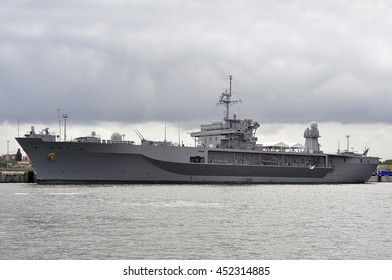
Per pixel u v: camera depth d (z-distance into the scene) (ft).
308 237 249.55
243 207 388.98
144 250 214.90
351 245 230.07
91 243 228.02
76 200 426.92
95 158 620.49
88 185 623.36
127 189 566.77
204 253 210.59
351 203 445.78
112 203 402.11
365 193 597.52
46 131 623.77
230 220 308.19
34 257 200.85
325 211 372.17
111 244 226.38
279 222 303.48
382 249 222.07
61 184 620.08
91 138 632.38
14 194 490.90
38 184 618.85
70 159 614.34
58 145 608.60
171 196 475.72
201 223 292.61
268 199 467.93
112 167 631.97
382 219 326.44
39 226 276.62
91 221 297.12
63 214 330.34
